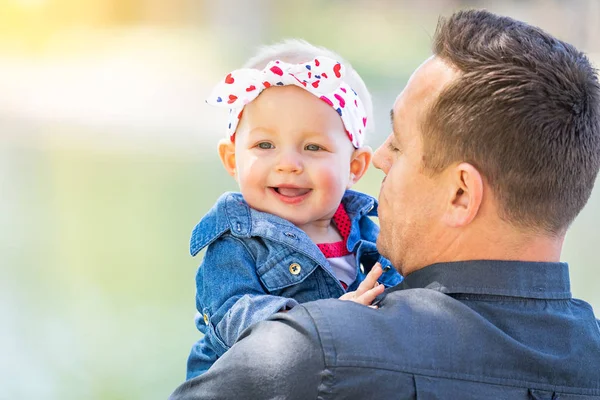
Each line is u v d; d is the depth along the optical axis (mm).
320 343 1333
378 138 8289
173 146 10914
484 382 1354
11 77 15039
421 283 1491
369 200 2146
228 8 19641
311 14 19328
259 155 2012
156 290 6125
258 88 2006
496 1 14766
